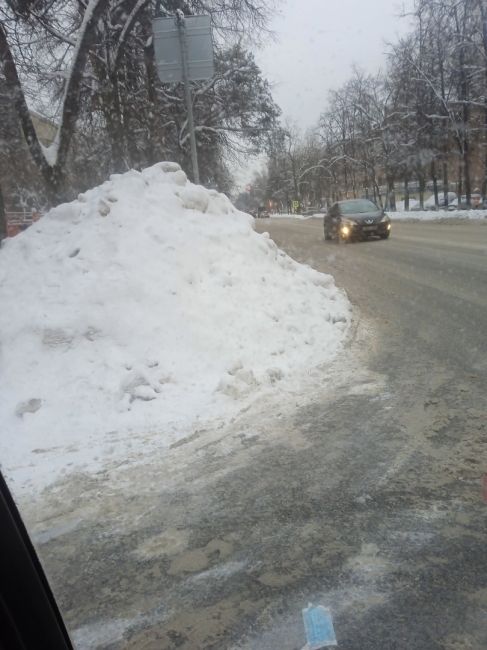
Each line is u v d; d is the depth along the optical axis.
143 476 3.52
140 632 2.23
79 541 2.88
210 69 8.50
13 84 10.45
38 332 5.29
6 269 6.45
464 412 4.15
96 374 4.96
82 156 18.92
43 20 11.81
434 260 12.54
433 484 3.19
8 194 25.28
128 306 5.63
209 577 2.54
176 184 8.10
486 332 6.29
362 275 11.45
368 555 2.60
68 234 6.75
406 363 5.42
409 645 2.06
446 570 2.46
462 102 27.56
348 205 20.08
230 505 3.12
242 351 5.57
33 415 4.45
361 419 4.16
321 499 3.12
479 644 2.04
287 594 2.39
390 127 35.47
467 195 29.94
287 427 4.11
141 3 12.49
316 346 6.07
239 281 6.77
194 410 4.46
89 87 15.41
